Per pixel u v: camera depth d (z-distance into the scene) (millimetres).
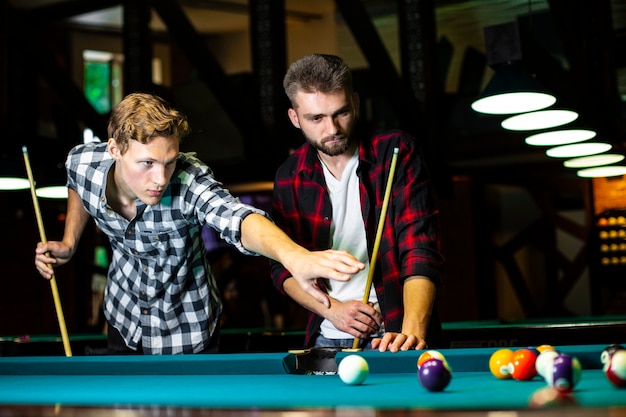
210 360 1885
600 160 6312
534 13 7730
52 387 1715
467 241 9164
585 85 6891
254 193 9781
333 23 10641
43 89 9953
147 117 2154
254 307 10992
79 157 2506
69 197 2750
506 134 7613
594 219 9695
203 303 2643
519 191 11047
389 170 2588
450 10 8055
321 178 2682
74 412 1322
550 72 5281
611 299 9602
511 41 4504
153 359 1941
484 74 7887
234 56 11758
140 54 8539
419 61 7824
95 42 11023
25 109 9094
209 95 8625
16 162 5426
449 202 9234
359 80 8430
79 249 9859
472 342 3689
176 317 2633
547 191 9930
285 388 1599
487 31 4570
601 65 7125
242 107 7918
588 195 9742
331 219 2688
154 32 11359
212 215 2275
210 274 2709
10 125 8969
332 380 1728
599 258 9664
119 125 2186
